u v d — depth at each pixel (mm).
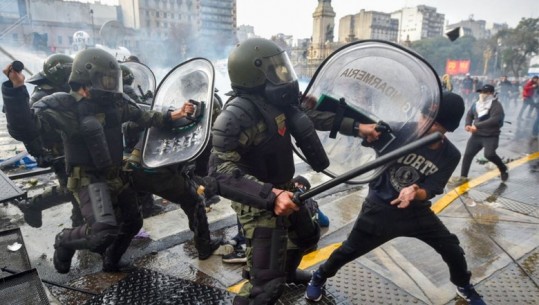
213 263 3174
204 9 69062
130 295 2740
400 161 2207
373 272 2986
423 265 3104
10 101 2305
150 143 2904
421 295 2697
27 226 4012
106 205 2588
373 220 2299
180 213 4340
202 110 2684
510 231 3773
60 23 53000
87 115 2578
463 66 43188
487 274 2988
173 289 2809
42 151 3447
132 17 61312
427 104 1840
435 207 4418
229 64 1995
